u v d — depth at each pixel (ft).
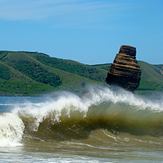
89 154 182.09
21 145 202.08
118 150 200.95
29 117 230.07
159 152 197.36
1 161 157.89
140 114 268.00
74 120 245.04
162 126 261.85
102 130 248.11
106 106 260.21
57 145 207.92
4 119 217.97
